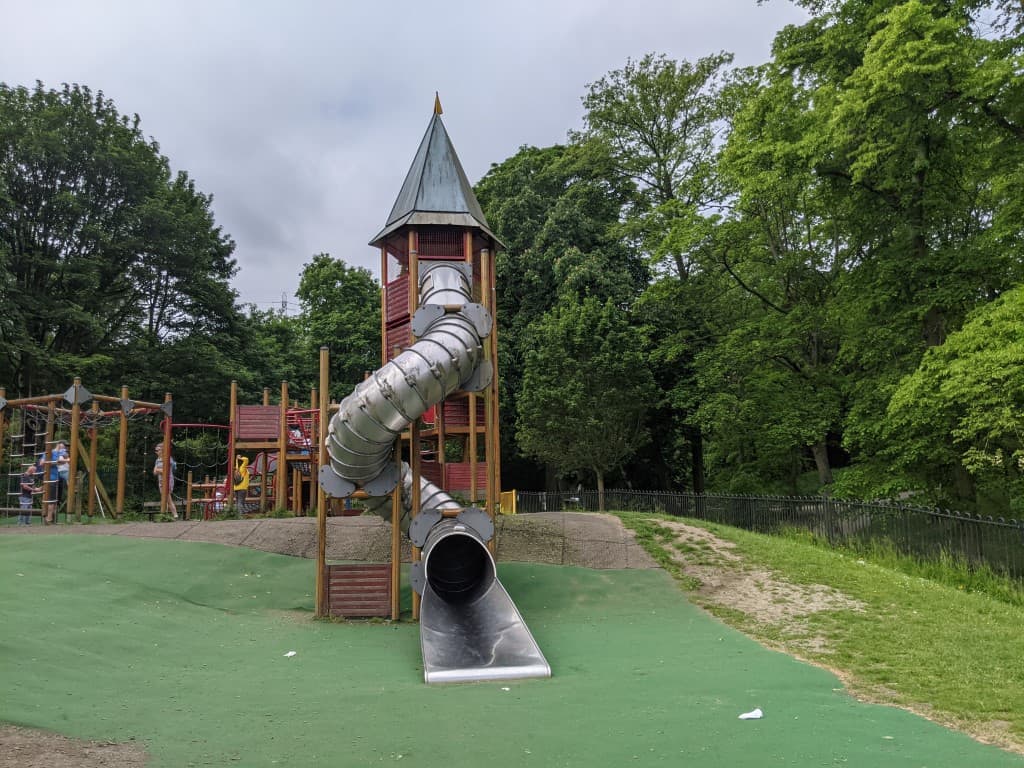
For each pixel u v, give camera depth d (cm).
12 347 3072
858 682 845
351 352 4419
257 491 2870
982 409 1677
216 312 3984
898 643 1030
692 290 3269
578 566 1549
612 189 3838
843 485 2336
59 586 1198
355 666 953
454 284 1441
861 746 599
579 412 2950
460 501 1614
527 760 565
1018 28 2033
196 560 1453
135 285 3712
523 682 861
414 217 1611
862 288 2331
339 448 1209
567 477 3681
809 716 691
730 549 1620
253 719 686
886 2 2116
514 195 3831
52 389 3409
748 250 2886
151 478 3675
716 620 1235
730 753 578
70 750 569
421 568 1150
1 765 523
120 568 1348
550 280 3525
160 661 931
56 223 3459
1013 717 698
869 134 1988
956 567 1504
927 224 2244
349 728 656
